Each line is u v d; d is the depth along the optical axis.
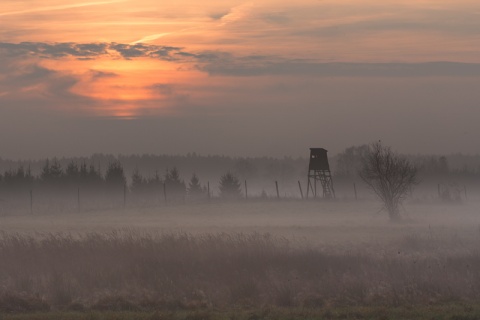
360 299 42.91
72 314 38.03
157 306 41.41
